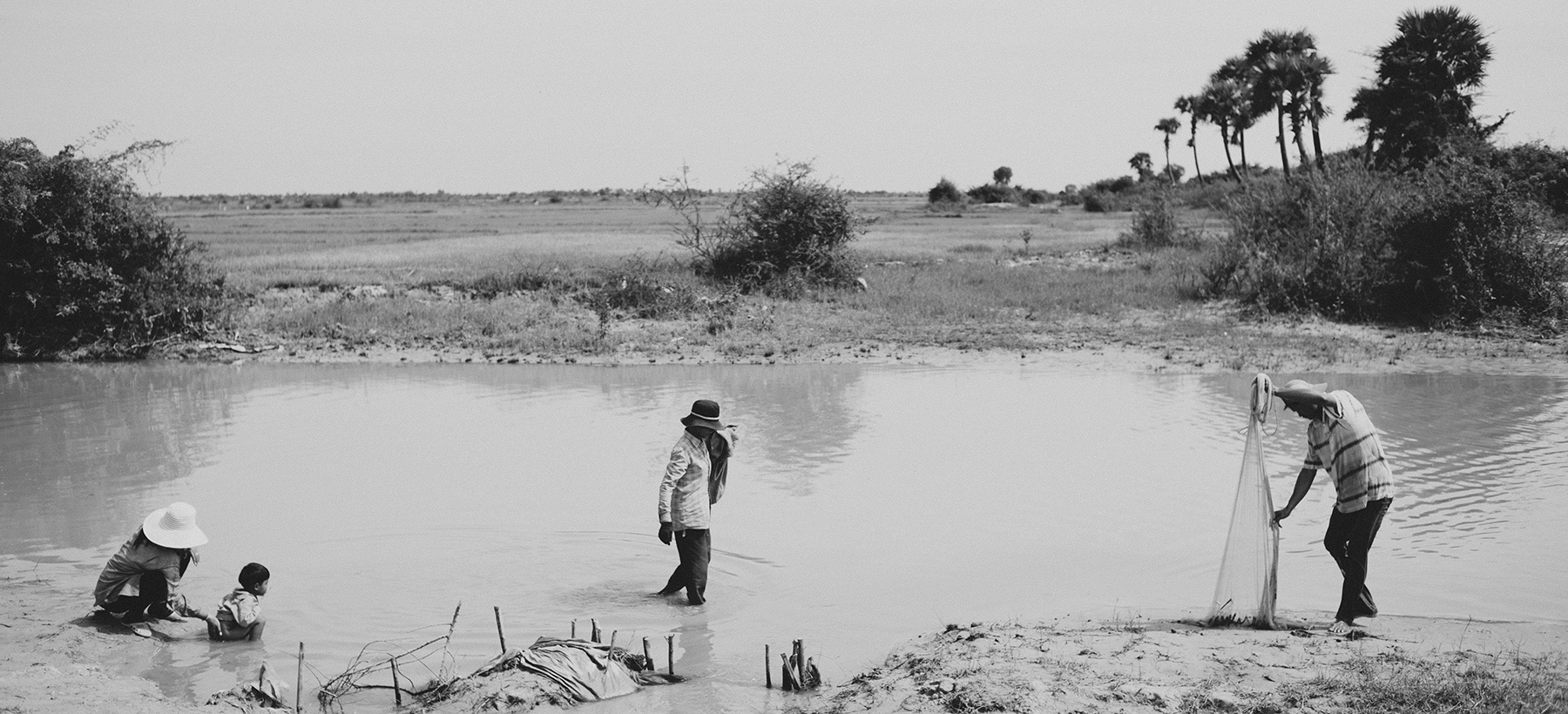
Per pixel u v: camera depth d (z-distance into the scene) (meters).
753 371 19.38
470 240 46.16
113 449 13.00
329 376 19.05
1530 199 23.83
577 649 6.46
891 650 6.90
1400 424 13.56
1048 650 6.40
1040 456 12.27
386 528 9.70
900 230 55.41
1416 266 23.25
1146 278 29.73
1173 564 8.56
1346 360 19.23
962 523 9.73
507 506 10.38
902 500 10.52
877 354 20.91
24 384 18.36
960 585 8.15
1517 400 15.36
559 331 23.06
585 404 15.97
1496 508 9.77
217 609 7.50
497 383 18.09
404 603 7.84
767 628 7.36
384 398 16.66
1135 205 47.50
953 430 13.80
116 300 21.75
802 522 9.80
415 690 6.25
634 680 6.35
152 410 15.70
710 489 7.95
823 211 29.72
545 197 181.00
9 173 21.22
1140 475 11.39
